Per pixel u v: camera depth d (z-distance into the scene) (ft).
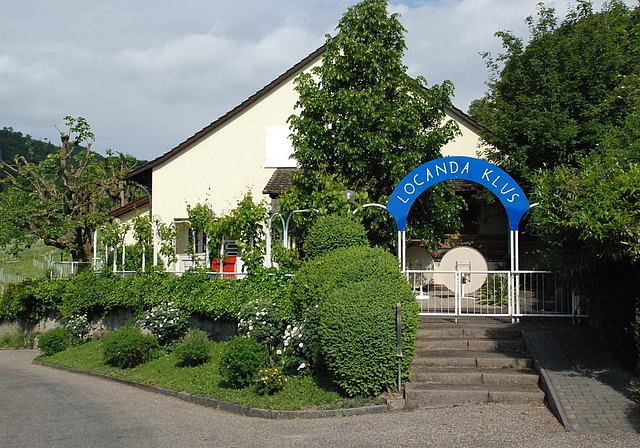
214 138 70.49
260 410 28.12
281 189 59.67
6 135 223.51
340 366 27.66
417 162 47.70
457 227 53.67
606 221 25.08
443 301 43.83
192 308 44.80
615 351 28.96
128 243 71.87
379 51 48.96
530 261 58.23
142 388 37.35
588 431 21.99
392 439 22.49
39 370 49.32
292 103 69.82
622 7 75.51
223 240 49.24
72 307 57.36
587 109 50.98
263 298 39.22
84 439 25.43
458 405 26.73
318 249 38.14
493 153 55.52
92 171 84.12
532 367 29.84
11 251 81.76
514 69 60.59
